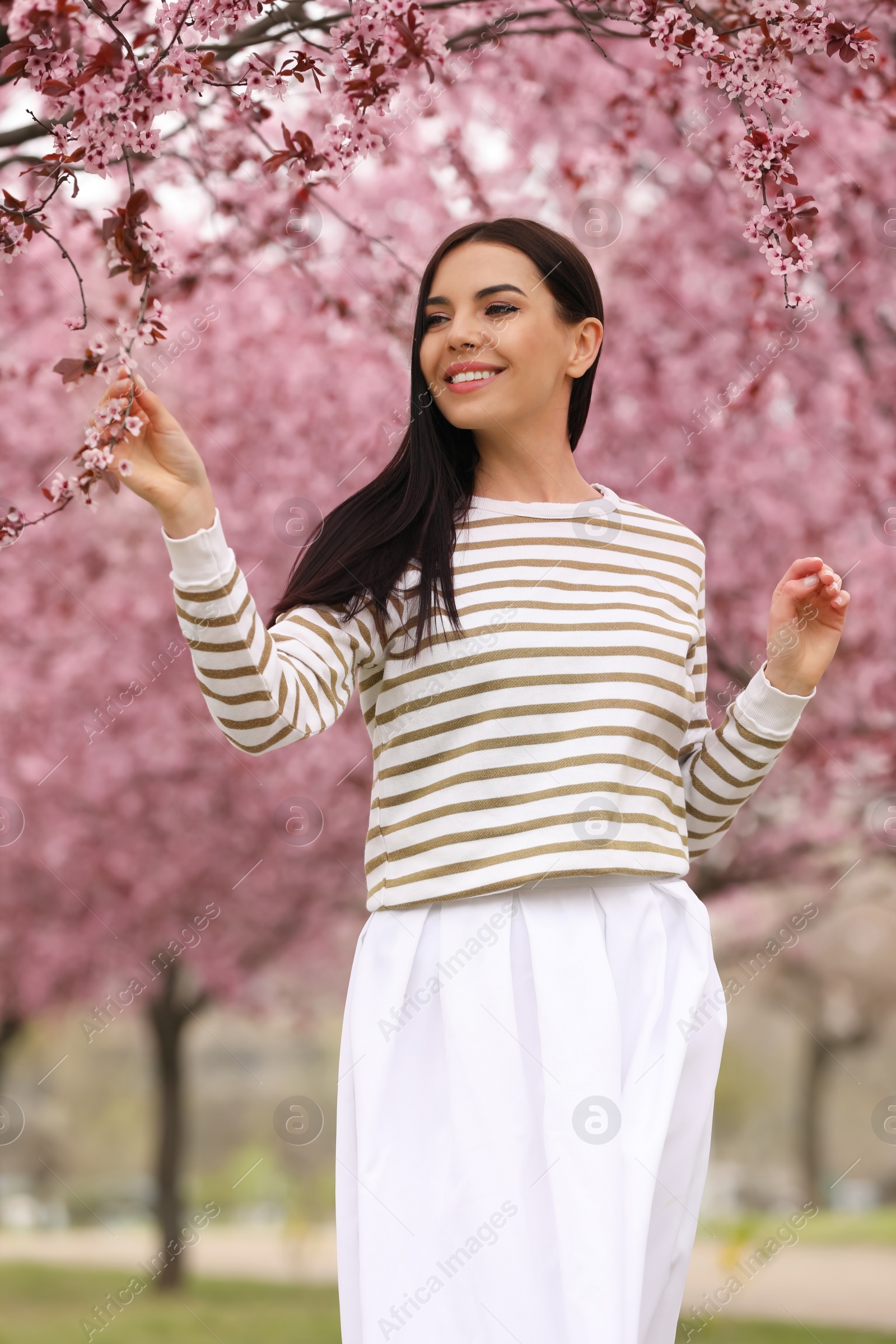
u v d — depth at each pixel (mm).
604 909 1701
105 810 9453
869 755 7051
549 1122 1577
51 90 2037
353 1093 1710
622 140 4480
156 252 2031
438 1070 1671
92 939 11664
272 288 6742
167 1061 13375
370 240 3801
